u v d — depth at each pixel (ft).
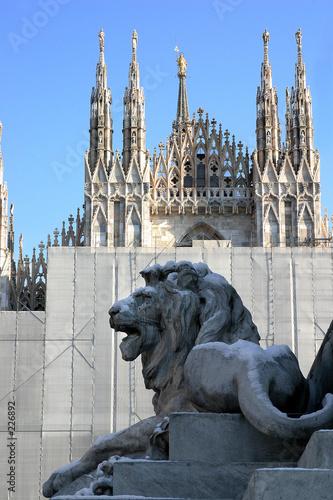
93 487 19.04
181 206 175.32
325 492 14.49
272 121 176.04
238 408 19.27
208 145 179.93
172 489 17.95
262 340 132.57
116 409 128.16
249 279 135.13
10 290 161.89
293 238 168.66
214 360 19.95
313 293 134.72
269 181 171.22
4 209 162.61
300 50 179.73
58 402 128.57
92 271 135.23
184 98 236.63
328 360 22.77
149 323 24.20
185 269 23.75
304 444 18.22
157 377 23.70
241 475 17.90
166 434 19.77
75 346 131.34
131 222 168.86
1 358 130.52
